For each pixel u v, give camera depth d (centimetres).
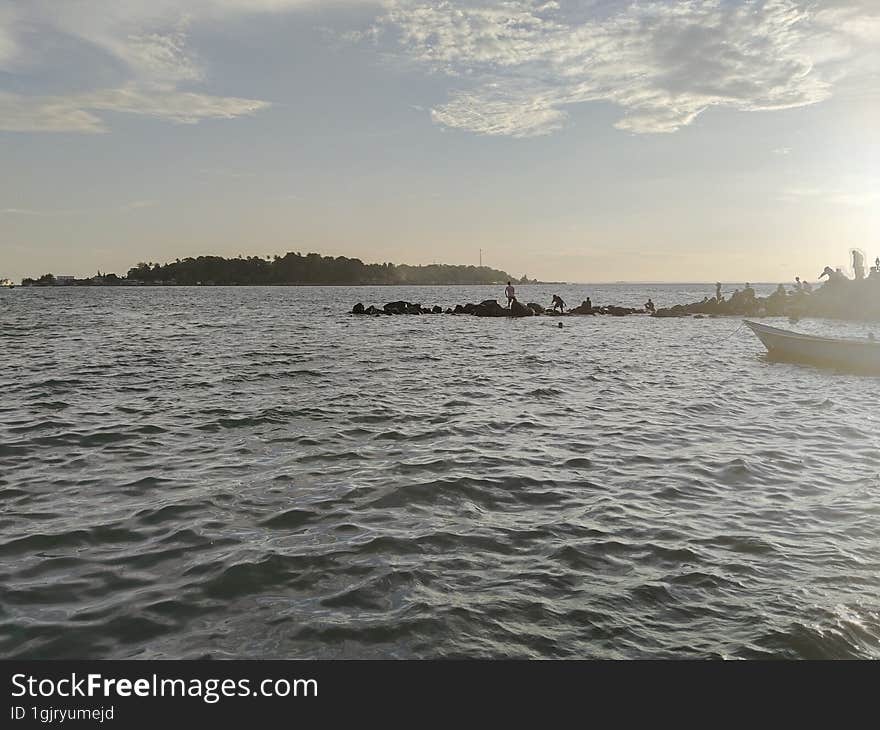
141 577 725
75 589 696
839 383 2355
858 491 1059
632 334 4753
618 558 792
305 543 820
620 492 1044
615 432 1488
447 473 1127
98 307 8744
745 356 3288
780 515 945
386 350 3438
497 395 2008
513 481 1091
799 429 1539
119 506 947
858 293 6059
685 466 1201
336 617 650
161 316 6644
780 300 6762
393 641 614
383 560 774
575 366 2827
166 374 2370
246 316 6762
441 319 6519
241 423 1530
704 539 852
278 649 600
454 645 610
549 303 11738
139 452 1258
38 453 1242
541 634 628
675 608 675
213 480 1078
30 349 3256
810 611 667
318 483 1066
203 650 597
